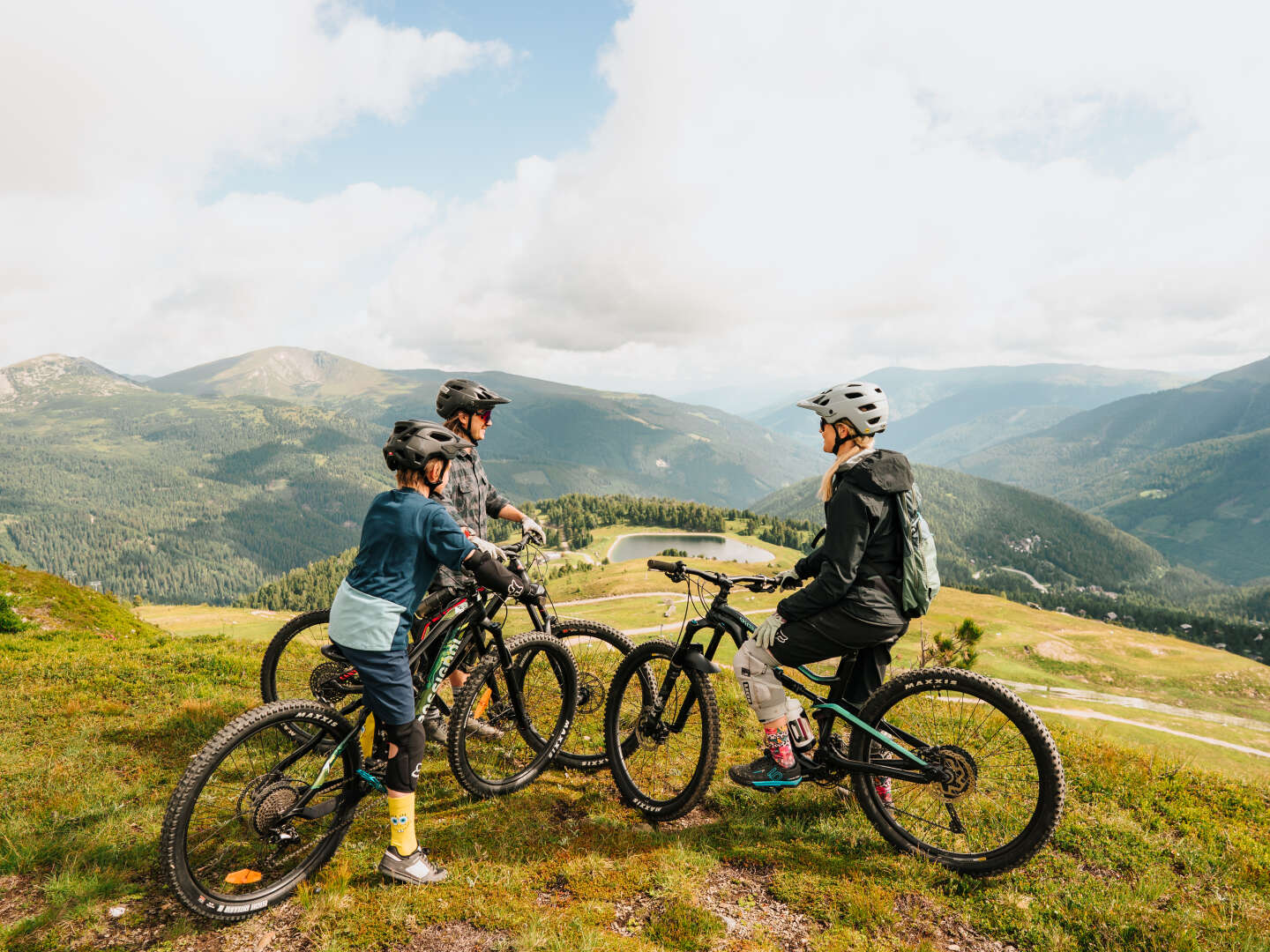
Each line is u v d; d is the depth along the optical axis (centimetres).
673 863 390
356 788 393
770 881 379
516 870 380
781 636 405
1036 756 371
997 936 345
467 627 472
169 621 7338
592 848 407
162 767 509
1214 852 427
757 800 471
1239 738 6981
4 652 985
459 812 449
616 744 475
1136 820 469
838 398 404
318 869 379
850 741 419
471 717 518
